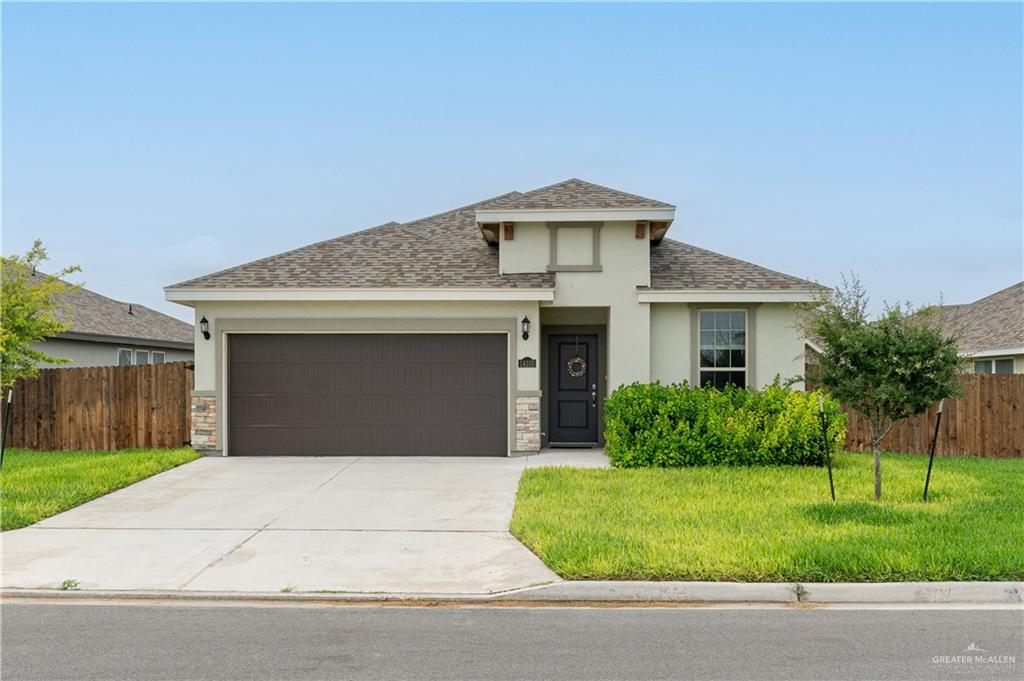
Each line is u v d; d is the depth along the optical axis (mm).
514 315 14469
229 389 14562
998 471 12828
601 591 6832
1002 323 20312
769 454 13086
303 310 14469
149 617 6375
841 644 5680
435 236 17297
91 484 11336
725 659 5387
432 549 8297
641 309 14898
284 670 5219
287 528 9250
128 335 22391
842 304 10359
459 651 5566
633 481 11547
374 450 14453
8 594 6969
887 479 11664
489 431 14461
